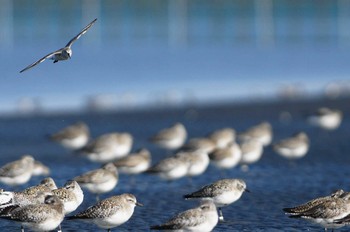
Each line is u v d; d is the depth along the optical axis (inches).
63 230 1001.5
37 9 5565.9
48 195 943.7
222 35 5172.2
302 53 4276.6
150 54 4360.2
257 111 2395.4
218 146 1494.8
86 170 1454.2
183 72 3609.7
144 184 1304.1
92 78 3344.0
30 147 1790.1
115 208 929.5
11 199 954.1
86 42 4948.3
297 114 2309.3
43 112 2496.3
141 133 2004.2
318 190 1251.8
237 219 1061.8
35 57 4156.0
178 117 2311.8
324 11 5639.8
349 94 2687.0
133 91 2999.5
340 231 982.4
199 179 1349.7
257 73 3563.0
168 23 5359.3
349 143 1756.9
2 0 5418.3
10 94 2918.3
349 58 4008.4
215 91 2984.7
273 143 1648.6
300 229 1003.9
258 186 1288.1
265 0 5103.3
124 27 5442.9
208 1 5772.6
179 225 892.6
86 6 5241.1
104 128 2122.3
